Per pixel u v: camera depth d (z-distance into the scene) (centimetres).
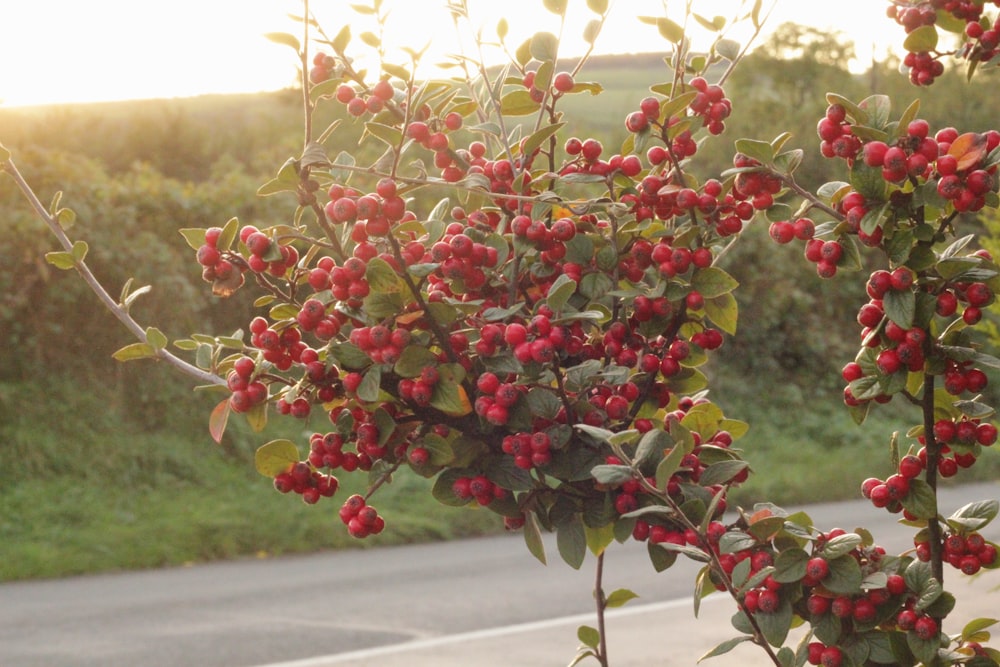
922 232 163
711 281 178
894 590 162
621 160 187
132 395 1125
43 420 1055
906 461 175
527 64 207
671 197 183
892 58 1967
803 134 1906
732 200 182
